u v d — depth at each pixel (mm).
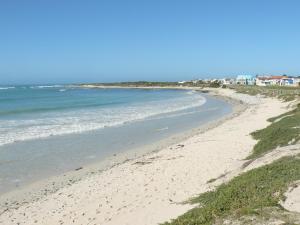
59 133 31516
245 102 72500
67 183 17422
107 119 41781
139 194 14469
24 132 31719
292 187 10078
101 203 13898
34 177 18547
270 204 9133
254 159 16812
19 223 12781
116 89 197500
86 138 29312
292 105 48281
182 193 13953
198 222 9195
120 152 24281
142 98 92000
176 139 28906
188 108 59062
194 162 19141
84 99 83938
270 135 23359
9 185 17297
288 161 13922
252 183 11508
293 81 155250
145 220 11406
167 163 19344
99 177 17875
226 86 158000
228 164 18281
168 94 121750
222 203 10070
